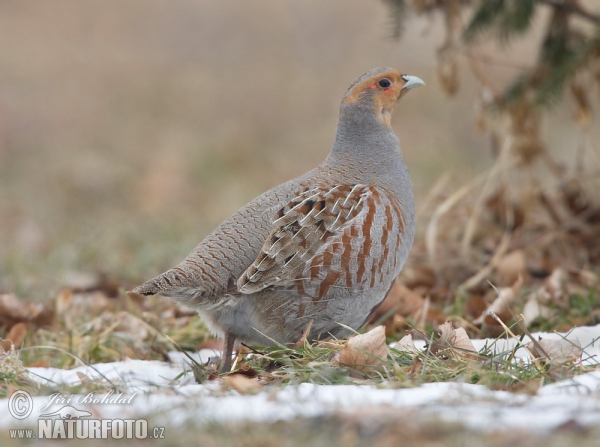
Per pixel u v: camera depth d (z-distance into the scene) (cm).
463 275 1516
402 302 1350
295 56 3797
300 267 1051
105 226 2247
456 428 734
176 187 2747
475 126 1681
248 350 1144
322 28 3931
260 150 3108
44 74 3538
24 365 1166
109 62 3700
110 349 1236
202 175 2878
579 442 693
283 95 3522
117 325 1320
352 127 1202
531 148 1638
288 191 1112
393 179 1173
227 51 3853
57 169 2831
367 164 1180
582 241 1570
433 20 1658
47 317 1388
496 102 1648
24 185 2753
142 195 2709
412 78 1239
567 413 761
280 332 1087
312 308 1070
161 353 1256
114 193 2747
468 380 939
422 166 2733
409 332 1142
